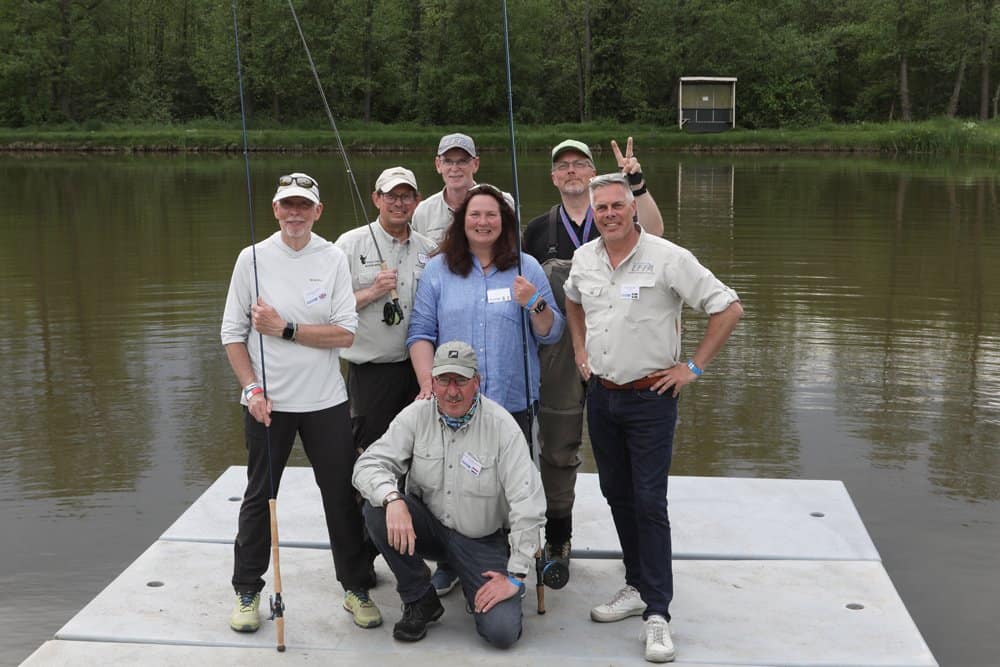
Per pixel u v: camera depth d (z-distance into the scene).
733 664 3.27
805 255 12.42
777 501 4.59
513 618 3.35
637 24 51.19
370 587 3.70
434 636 3.48
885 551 4.52
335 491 3.53
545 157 37.25
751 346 8.00
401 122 51.75
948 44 48.06
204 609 3.63
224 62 49.06
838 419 6.26
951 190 21.50
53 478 5.33
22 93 48.41
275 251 3.49
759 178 25.42
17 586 4.17
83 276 11.19
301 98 50.66
